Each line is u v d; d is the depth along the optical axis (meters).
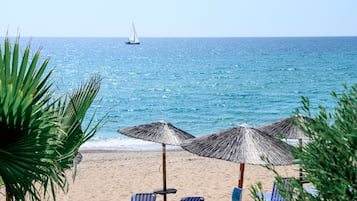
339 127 2.82
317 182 2.74
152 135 11.29
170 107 41.81
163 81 62.75
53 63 90.56
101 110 39.56
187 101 45.41
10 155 3.45
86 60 102.81
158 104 43.41
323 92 51.97
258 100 46.16
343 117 2.86
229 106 42.34
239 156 8.44
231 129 9.21
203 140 9.16
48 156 3.62
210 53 133.50
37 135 3.52
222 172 16.34
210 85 58.44
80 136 4.06
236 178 15.53
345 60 101.12
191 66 87.12
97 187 14.28
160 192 11.66
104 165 17.45
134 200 10.18
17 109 3.38
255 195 3.13
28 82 3.52
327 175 2.71
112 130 28.30
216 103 44.19
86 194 13.52
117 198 13.32
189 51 148.50
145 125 11.69
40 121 3.51
